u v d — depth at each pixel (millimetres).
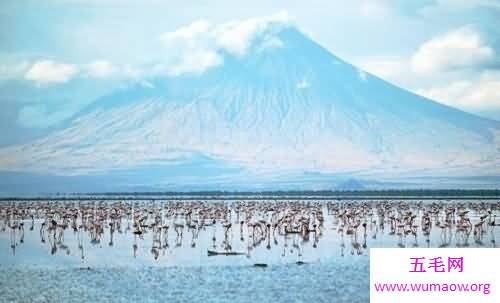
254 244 83750
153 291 55531
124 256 74250
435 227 109500
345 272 62812
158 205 183000
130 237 94375
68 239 92312
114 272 63438
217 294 54375
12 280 60000
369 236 94438
